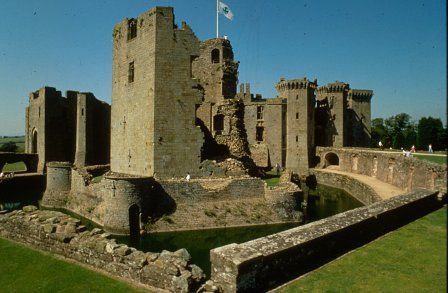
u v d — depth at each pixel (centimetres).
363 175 5388
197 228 2803
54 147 6206
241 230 2816
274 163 7250
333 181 5809
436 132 7588
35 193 4881
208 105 4541
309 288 1028
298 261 1165
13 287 1210
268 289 1058
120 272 1245
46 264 1362
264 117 7419
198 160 3189
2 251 1492
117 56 3709
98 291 1148
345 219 1434
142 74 3253
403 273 1101
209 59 4791
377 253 1273
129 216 2711
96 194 3172
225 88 4762
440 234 1466
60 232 1468
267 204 3056
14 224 1631
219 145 3862
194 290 1080
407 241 1391
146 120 3181
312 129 7331
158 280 1142
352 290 1005
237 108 3962
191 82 3166
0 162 5559
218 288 1018
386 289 1001
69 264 1356
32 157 6078
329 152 6956
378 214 1535
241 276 997
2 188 4812
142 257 1215
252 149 7381
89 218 3120
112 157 3841
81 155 5956
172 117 3123
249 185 3080
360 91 8419
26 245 1559
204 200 2944
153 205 2841
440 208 1938
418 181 2998
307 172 6625
